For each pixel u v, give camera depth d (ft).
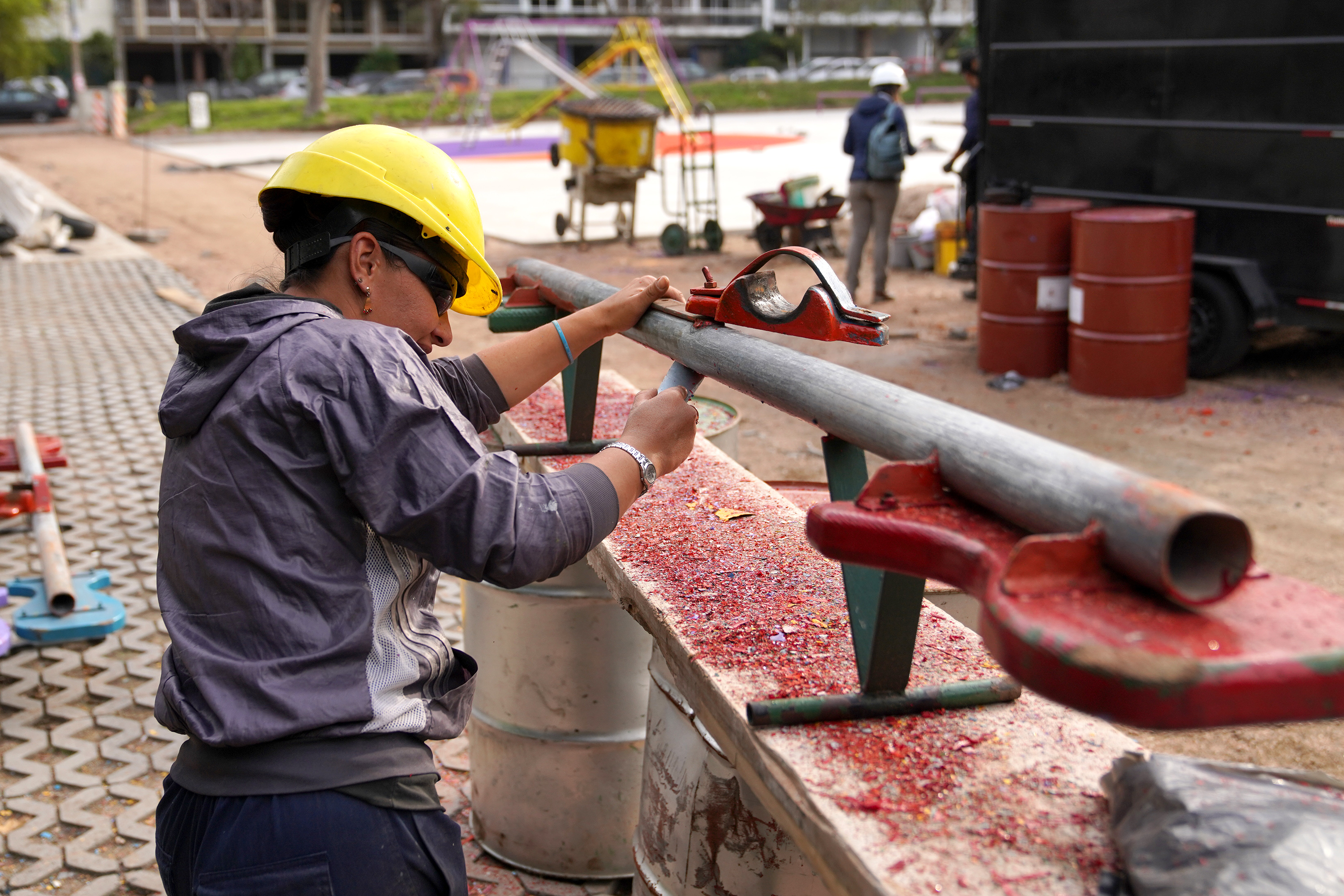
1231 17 22.93
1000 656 3.22
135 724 12.10
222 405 4.80
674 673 5.61
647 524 7.20
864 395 4.54
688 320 6.21
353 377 4.68
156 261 47.44
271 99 186.39
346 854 4.80
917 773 4.38
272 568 4.72
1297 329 30.09
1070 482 3.42
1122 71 25.25
